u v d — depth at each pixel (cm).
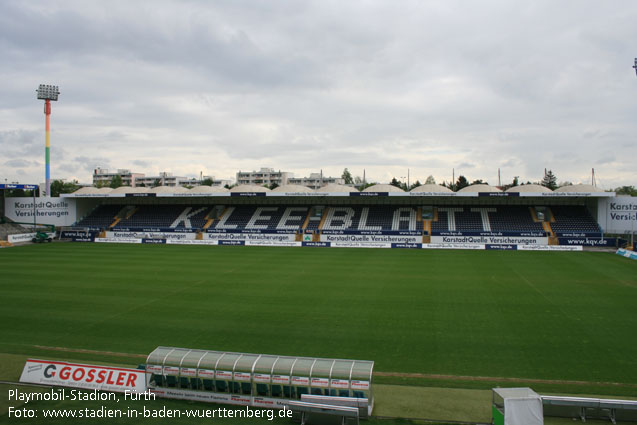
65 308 2764
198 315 2608
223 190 7325
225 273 3956
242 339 2194
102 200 8075
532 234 5856
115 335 2266
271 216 7212
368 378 1434
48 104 8231
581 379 1711
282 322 2466
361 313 2633
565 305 2775
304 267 4288
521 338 2177
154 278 3719
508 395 1266
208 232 6700
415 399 1543
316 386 1466
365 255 5147
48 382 1666
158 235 6750
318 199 7412
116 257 4969
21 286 3394
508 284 3416
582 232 5938
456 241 5919
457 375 1761
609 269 4075
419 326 2378
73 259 4803
